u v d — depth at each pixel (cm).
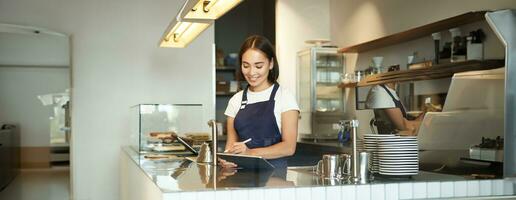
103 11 564
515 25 252
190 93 584
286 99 285
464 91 321
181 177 217
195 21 322
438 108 418
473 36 376
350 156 208
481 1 383
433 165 283
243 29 712
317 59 587
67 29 553
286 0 625
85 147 556
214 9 310
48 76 548
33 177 548
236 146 263
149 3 576
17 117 544
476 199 200
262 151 268
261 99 291
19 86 543
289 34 625
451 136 323
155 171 248
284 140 279
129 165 363
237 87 650
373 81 498
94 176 557
